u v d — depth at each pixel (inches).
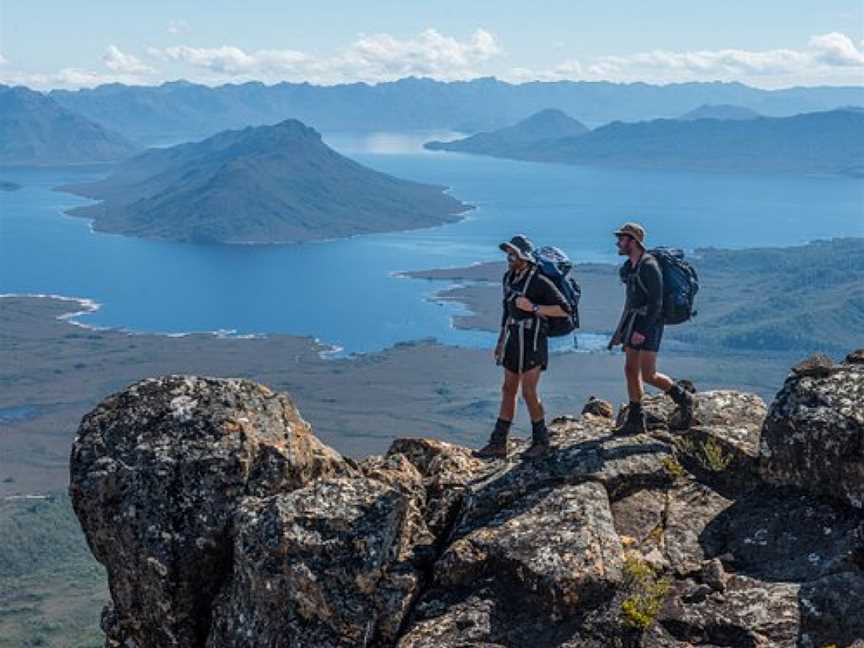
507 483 581.0
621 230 642.8
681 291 636.1
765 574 512.4
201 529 550.0
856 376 572.1
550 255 620.7
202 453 564.4
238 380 613.3
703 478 598.9
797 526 537.6
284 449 574.6
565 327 624.4
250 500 550.9
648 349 637.9
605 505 548.4
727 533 548.1
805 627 472.4
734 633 474.9
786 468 566.9
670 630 480.7
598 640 473.4
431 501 606.5
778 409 578.2
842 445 539.2
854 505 534.6
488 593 501.7
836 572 501.0
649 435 640.4
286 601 504.1
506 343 623.2
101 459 569.0
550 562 496.4
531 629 482.0
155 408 587.5
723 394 695.1
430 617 497.0
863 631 463.8
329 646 488.4
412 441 711.1
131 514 554.6
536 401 627.2
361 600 498.6
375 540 511.5
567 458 601.0
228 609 528.7
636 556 519.2
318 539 511.8
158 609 550.3
